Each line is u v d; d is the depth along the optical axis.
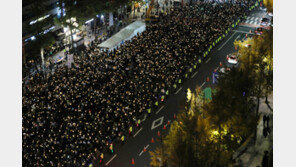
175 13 99.69
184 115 31.84
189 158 26.64
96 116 50.56
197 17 96.12
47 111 52.34
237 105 34.59
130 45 74.62
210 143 30.00
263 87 40.25
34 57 72.31
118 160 45.69
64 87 58.06
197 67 70.62
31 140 46.56
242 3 110.94
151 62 66.00
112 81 59.56
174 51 70.75
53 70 71.38
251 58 42.94
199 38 78.69
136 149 47.69
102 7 88.94
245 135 38.00
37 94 57.06
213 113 34.34
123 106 53.50
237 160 35.47
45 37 72.00
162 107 56.97
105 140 47.81
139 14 108.38
